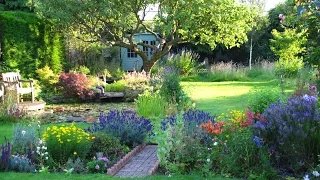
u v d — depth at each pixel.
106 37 17.67
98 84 13.66
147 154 5.53
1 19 13.45
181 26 16.36
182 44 24.09
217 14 15.20
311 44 4.10
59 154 4.88
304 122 4.14
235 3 15.73
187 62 19.50
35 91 12.09
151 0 15.57
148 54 23.05
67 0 15.02
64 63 16.08
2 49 13.52
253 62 23.86
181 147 4.51
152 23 18.53
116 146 5.45
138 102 9.51
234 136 4.49
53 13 14.63
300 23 4.01
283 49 17.14
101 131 5.88
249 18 16.62
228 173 4.24
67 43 17.03
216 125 4.95
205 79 18.94
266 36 23.66
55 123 8.43
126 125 6.05
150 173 4.40
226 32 16.16
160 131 5.75
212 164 4.46
